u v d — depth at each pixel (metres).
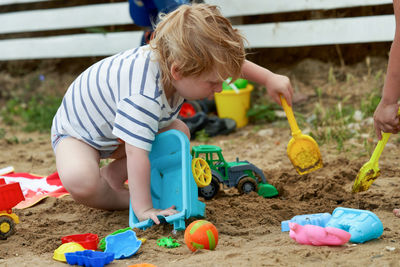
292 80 5.44
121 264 1.90
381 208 2.47
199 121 4.56
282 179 3.08
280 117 4.94
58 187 3.10
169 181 2.40
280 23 5.18
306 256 1.85
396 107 2.22
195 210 2.26
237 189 2.91
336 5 4.96
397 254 1.83
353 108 4.77
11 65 6.59
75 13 6.04
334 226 2.03
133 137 2.18
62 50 6.16
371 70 5.16
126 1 6.14
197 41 2.06
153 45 2.23
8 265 1.90
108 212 2.61
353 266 1.75
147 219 2.21
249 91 4.95
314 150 2.70
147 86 2.21
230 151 4.07
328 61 5.39
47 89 6.36
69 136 2.52
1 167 3.83
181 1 3.77
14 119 5.84
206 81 2.14
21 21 6.28
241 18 5.52
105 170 2.77
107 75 2.35
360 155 3.57
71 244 1.98
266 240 2.09
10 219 2.26
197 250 1.94
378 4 4.90
